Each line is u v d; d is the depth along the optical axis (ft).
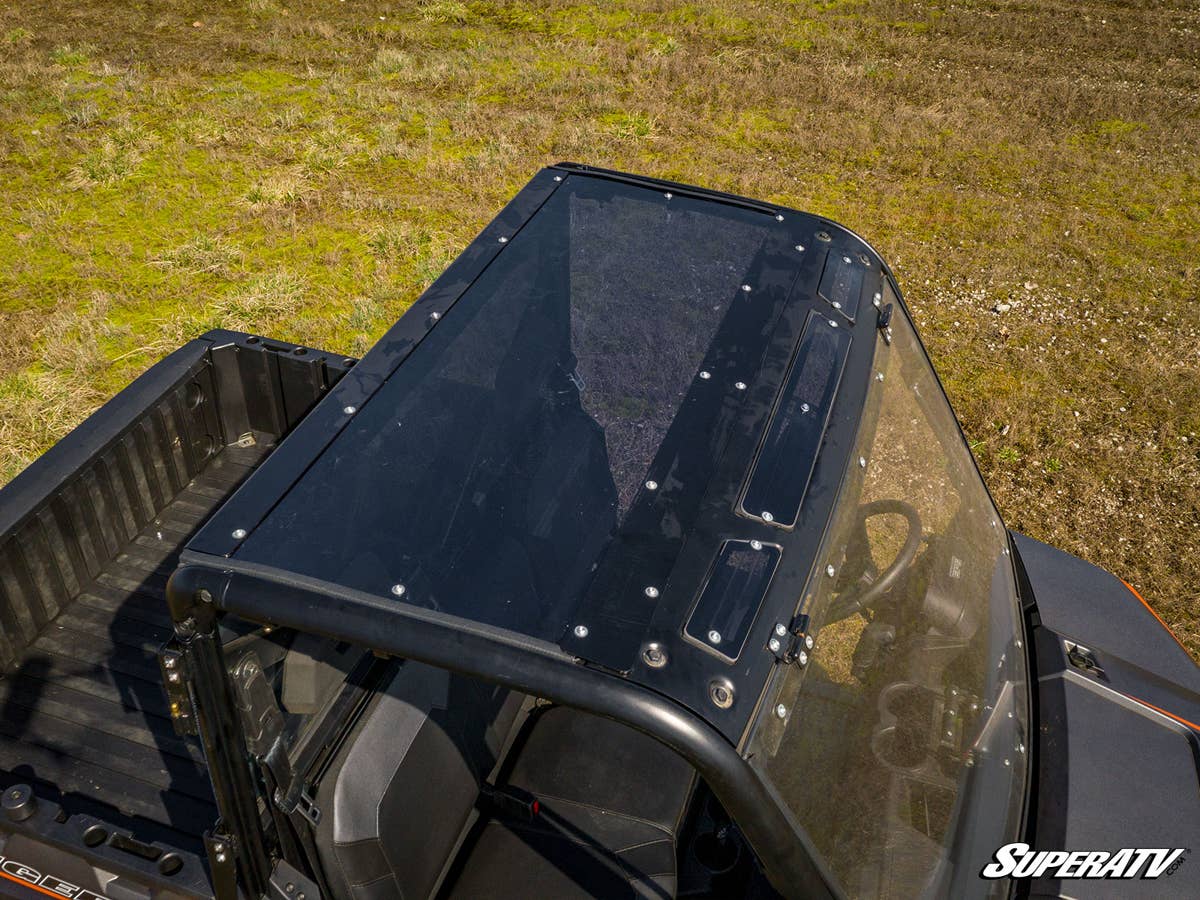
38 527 10.10
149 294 23.30
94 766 9.20
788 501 6.22
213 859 6.30
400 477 6.32
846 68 39.01
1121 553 16.99
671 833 8.18
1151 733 7.78
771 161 31.42
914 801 6.53
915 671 6.95
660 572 5.73
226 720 6.21
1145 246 27.32
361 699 7.72
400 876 7.58
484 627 5.51
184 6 45.21
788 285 8.29
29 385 19.19
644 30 43.50
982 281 25.23
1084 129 34.73
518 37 42.24
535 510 6.11
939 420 8.97
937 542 7.81
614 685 5.20
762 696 5.34
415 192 28.45
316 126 32.65
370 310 22.11
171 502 12.11
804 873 5.64
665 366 7.23
